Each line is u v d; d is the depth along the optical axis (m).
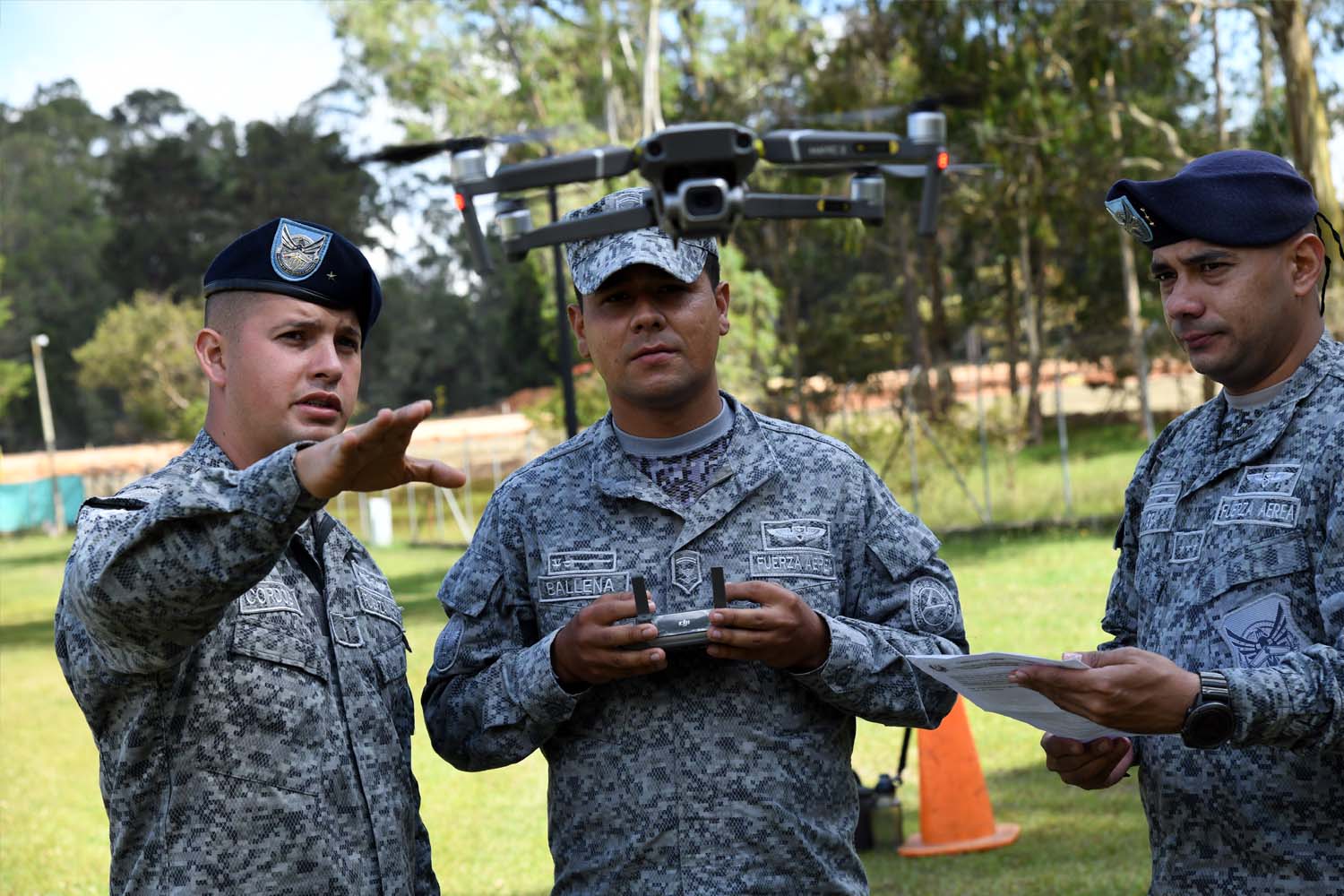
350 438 1.92
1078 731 2.42
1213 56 27.86
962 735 6.41
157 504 1.97
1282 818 2.30
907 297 38.22
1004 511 24.34
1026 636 12.05
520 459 40.72
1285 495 2.33
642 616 2.44
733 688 2.60
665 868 2.56
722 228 1.74
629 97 29.20
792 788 2.60
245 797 2.25
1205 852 2.40
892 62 27.45
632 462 2.75
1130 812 6.73
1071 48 23.31
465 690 2.71
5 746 10.38
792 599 2.46
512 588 2.79
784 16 28.55
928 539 2.80
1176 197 2.39
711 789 2.57
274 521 1.96
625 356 2.63
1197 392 32.78
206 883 2.21
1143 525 2.60
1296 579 2.31
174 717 2.24
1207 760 2.38
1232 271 2.39
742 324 26.59
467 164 1.84
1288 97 17.41
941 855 6.16
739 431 2.76
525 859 6.52
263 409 2.42
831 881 2.59
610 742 2.63
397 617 2.64
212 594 1.99
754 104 29.64
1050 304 41.38
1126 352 34.03
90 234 72.12
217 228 64.81
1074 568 16.98
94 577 2.01
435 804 7.72
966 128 24.09
